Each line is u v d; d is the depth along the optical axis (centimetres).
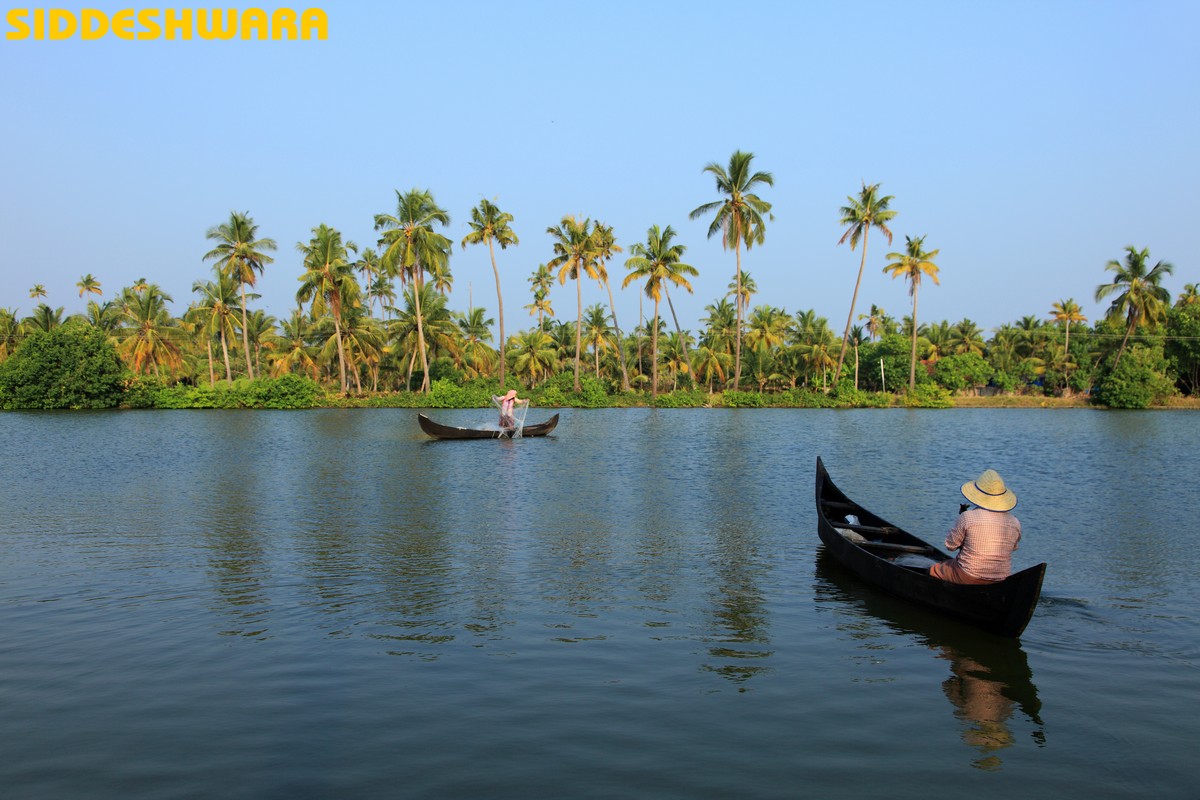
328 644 908
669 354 9106
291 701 751
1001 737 688
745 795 587
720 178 6581
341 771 620
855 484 2264
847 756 650
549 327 9506
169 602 1066
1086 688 797
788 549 1411
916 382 8219
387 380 8894
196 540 1462
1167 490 2128
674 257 7000
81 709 732
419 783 602
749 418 5681
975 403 7756
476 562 1301
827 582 1190
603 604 1071
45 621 984
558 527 1603
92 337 6431
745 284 9094
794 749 660
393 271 6525
